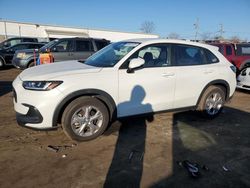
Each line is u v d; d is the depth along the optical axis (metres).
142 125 5.18
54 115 3.93
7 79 10.55
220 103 5.75
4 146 4.09
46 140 4.36
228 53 10.96
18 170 3.42
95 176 3.35
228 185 3.28
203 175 3.47
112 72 4.30
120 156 3.90
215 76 5.48
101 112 4.28
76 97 4.10
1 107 6.16
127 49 4.66
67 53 10.80
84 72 4.13
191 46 5.30
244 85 8.62
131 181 3.27
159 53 4.85
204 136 4.78
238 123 5.58
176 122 5.45
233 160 3.92
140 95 4.59
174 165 3.70
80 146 4.18
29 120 3.93
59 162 3.66
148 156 3.93
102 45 11.53
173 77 4.89
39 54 10.77
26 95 3.91
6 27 38.38
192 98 5.27
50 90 3.85
